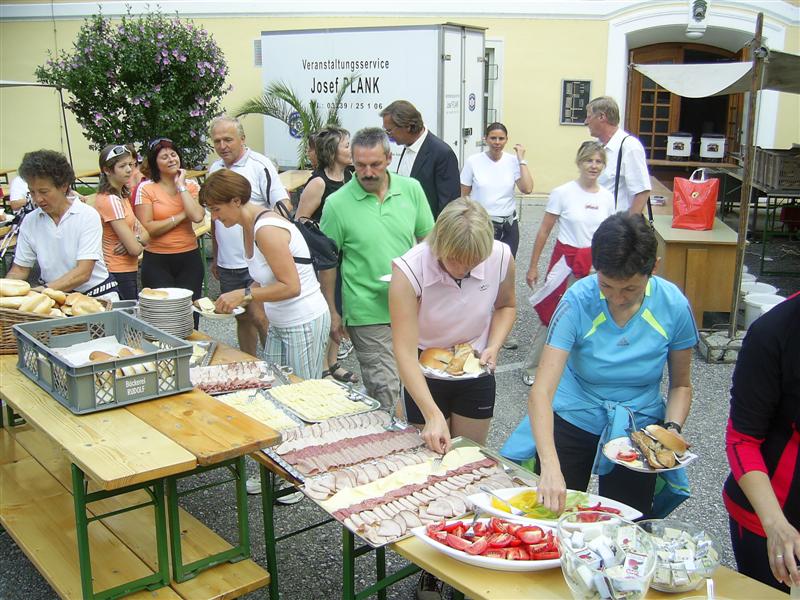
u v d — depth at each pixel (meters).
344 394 3.26
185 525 3.10
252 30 13.52
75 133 14.32
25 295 3.48
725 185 11.84
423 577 3.08
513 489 2.42
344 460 2.66
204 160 11.99
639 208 5.48
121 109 11.17
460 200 2.76
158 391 2.90
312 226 4.05
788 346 2.08
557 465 2.31
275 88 11.40
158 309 3.73
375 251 3.91
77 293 3.72
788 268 9.10
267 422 2.95
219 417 2.72
